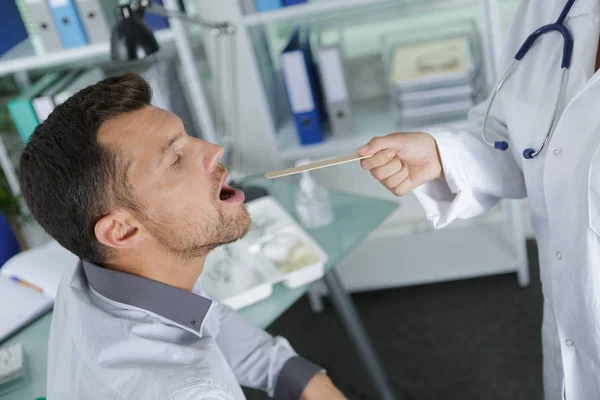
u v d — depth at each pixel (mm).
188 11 2182
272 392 1236
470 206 1239
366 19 2262
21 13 2166
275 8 1896
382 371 1852
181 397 807
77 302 950
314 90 2113
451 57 2084
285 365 1216
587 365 1087
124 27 1603
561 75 1043
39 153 878
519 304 2221
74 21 1933
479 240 2447
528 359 1999
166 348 887
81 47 1961
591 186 945
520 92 1139
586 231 979
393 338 2211
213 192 989
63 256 1662
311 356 2191
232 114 2379
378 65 2322
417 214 2592
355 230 1635
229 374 975
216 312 1235
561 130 1006
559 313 1093
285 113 2404
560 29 1058
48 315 1556
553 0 1120
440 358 2084
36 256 1677
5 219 1896
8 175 2242
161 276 1002
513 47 1200
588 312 1019
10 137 2344
